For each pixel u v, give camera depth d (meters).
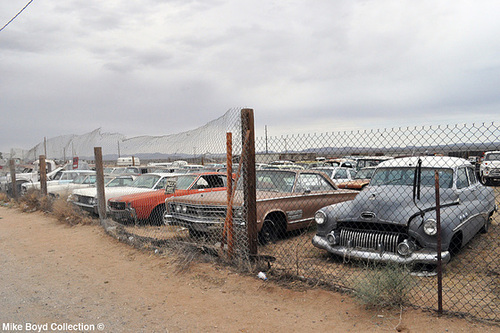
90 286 5.36
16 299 4.90
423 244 4.99
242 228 5.76
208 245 6.37
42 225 10.48
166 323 4.10
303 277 5.01
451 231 5.00
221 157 6.79
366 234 5.33
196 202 7.28
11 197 17.48
